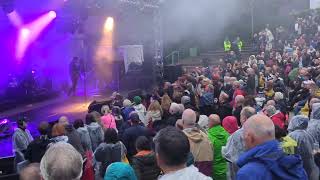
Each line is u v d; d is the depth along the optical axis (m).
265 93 12.75
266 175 2.94
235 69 18.50
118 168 4.32
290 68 19.17
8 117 14.24
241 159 3.06
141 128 6.99
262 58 23.97
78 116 14.52
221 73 19.34
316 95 10.04
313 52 23.39
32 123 13.48
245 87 14.84
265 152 2.98
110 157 6.18
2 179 6.15
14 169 8.27
